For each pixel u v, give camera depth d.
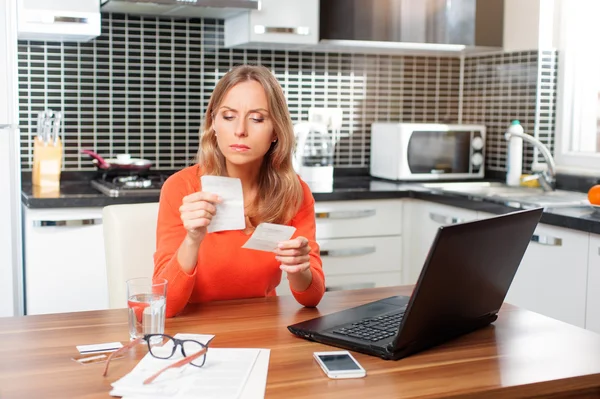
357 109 4.18
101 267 3.16
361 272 3.62
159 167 3.83
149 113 3.78
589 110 3.77
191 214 1.55
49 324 1.58
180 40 3.80
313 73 4.07
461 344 1.48
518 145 3.79
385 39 3.75
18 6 3.16
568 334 1.56
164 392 1.17
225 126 1.68
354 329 1.50
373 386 1.24
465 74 4.33
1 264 3.06
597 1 3.73
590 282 2.69
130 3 3.30
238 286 1.88
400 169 3.86
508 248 1.51
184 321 1.61
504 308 1.78
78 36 3.38
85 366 1.31
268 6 3.52
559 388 1.29
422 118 4.32
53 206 3.05
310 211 1.95
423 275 1.30
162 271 1.66
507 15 3.92
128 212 2.04
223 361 1.32
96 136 3.71
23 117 3.58
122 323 1.59
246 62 3.93
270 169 1.85
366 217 3.59
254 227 1.87
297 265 1.63
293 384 1.24
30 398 1.16
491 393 1.24
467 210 3.29
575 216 2.75
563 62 3.75
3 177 3.03
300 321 1.62
